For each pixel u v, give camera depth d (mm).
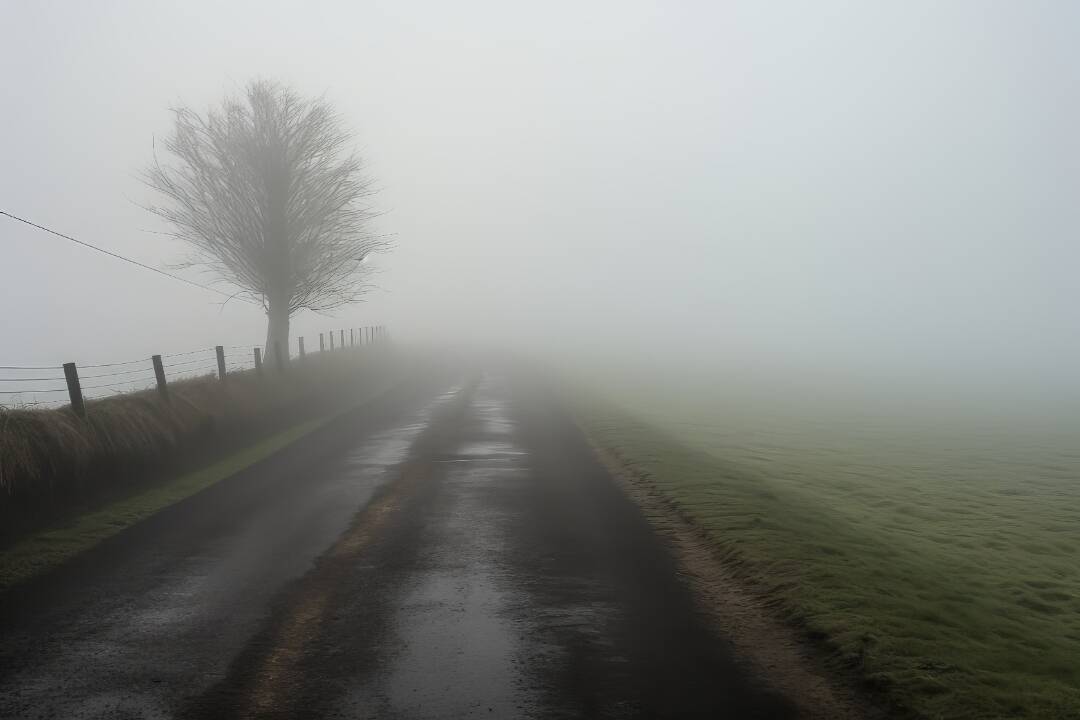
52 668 6281
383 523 11164
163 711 5539
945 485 19781
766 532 10547
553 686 5965
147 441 14508
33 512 11094
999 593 10375
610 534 10672
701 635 7055
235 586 8375
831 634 6938
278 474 15000
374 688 5906
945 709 5582
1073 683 6355
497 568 9055
